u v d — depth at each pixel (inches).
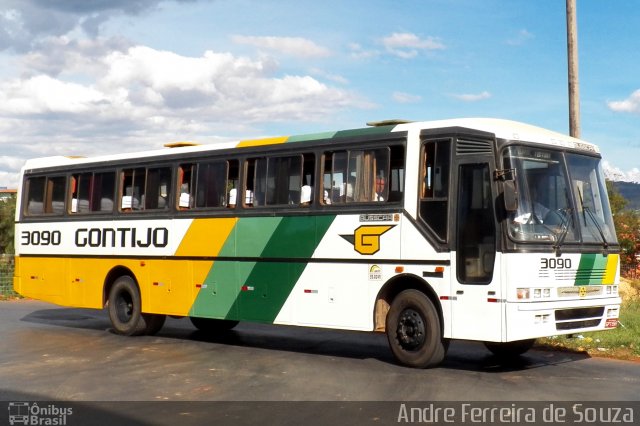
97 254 702.5
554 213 478.0
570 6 674.8
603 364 512.1
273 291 567.2
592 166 514.9
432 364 488.7
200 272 618.2
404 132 506.0
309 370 490.6
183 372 486.6
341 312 526.3
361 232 518.0
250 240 583.8
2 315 880.3
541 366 504.1
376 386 434.6
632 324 653.3
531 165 474.6
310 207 549.0
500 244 455.2
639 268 990.4
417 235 490.0
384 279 505.0
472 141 475.5
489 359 535.2
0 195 1983.3
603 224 506.9
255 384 443.8
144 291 661.9
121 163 692.7
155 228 655.8
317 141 552.4
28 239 765.3
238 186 598.9
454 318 471.8
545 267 461.7
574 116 673.6
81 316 866.1
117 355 562.6
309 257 545.6
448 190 479.8
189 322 807.7
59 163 751.7
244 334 695.7
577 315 479.2
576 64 676.7
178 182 645.3
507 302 450.3
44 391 430.6
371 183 518.6
